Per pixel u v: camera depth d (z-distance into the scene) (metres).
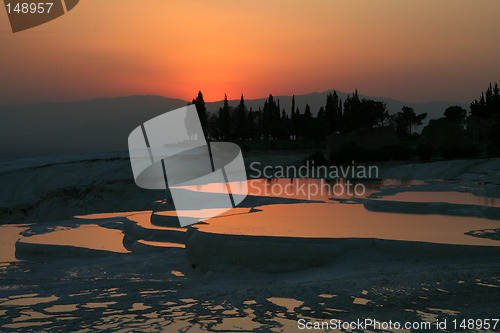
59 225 25.50
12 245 20.28
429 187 24.33
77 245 17.31
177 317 6.86
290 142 89.69
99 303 7.93
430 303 7.04
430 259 10.19
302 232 11.93
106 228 21.95
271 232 11.92
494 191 20.05
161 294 8.69
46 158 60.75
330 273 9.86
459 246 10.19
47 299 8.36
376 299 7.38
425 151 45.62
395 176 37.75
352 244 10.93
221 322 6.51
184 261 12.94
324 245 10.80
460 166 34.88
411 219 14.51
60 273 13.20
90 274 12.63
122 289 9.35
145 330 6.22
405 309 6.79
